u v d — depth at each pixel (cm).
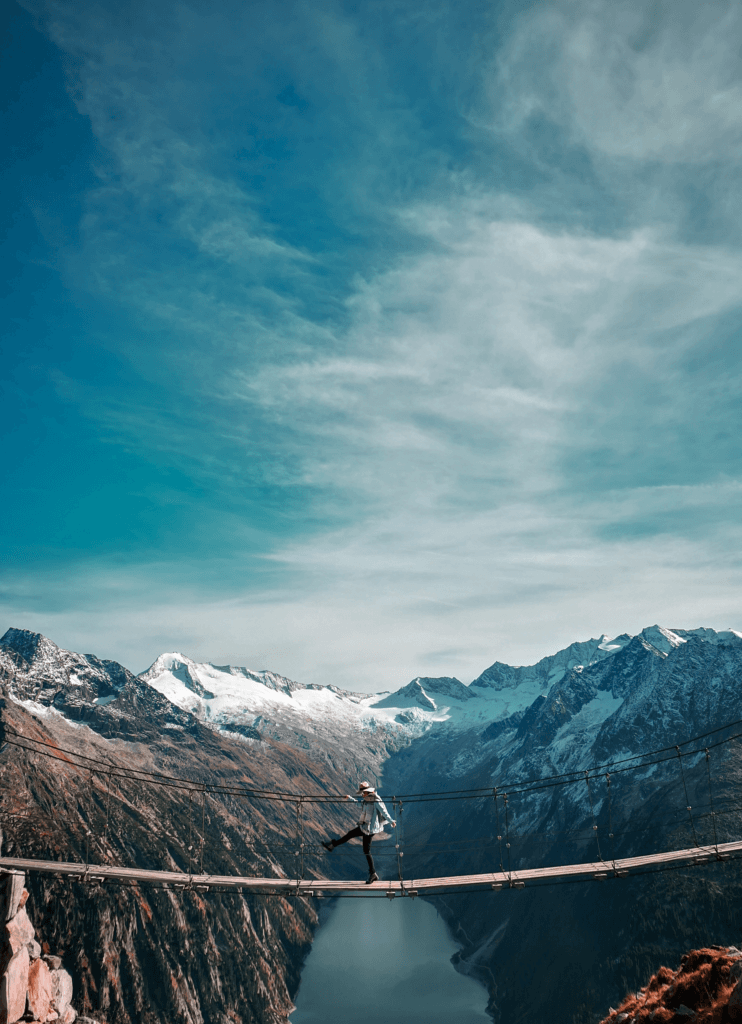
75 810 18838
